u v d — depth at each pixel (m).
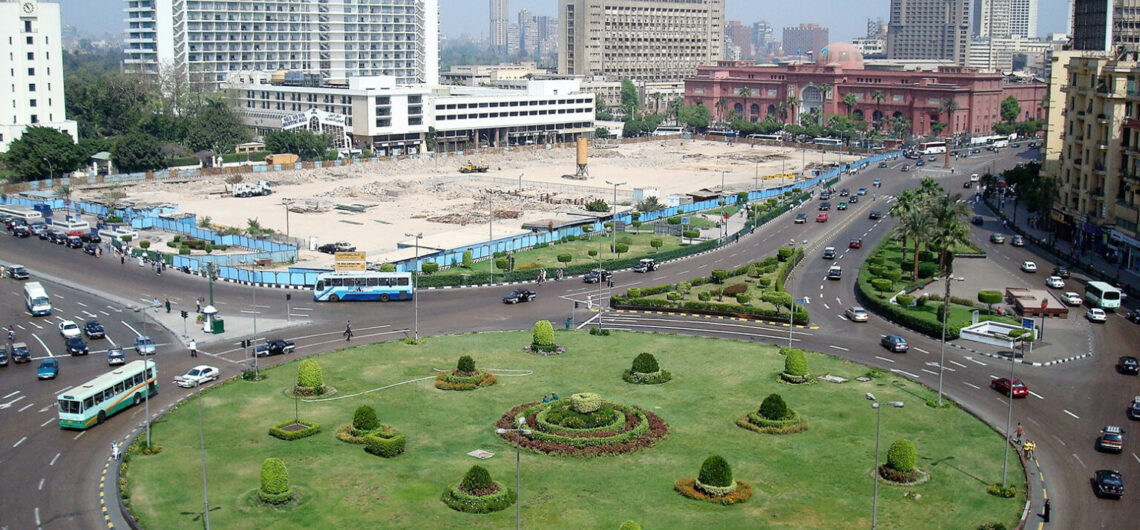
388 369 125.94
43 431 104.88
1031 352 133.62
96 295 167.00
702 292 166.38
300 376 115.44
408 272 168.75
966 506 86.44
